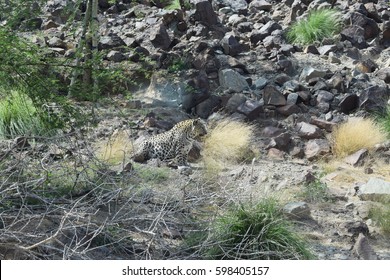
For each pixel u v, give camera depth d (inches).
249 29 585.9
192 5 593.9
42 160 287.9
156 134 431.2
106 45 519.2
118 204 307.0
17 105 412.2
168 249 268.1
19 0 345.7
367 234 313.7
